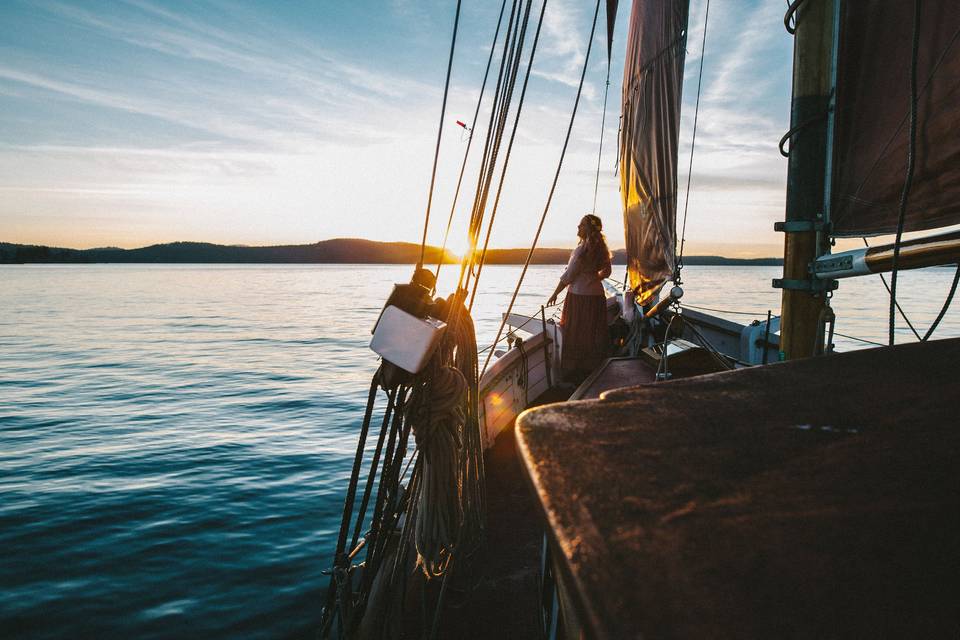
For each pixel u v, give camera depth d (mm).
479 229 2301
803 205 2795
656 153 7336
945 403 808
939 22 2318
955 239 2045
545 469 655
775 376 965
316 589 5812
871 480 612
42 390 17312
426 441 2062
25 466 9719
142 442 11352
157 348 28141
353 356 25391
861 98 2619
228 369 21641
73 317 46812
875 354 1058
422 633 2396
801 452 685
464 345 2299
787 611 436
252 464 9844
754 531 532
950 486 595
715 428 756
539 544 3287
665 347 4703
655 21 7285
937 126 2348
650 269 7848
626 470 647
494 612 2764
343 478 9117
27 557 6488
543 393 5875
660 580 469
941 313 2312
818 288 2805
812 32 2715
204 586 5883
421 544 2180
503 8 2551
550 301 6301
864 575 473
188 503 8039
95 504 7992
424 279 2068
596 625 426
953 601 443
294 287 105500
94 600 5641
